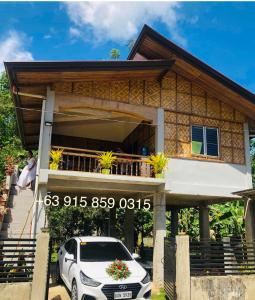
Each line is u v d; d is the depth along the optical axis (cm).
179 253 796
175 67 1191
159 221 1105
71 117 1266
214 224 1706
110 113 1192
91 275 737
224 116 1277
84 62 970
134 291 743
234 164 1245
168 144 1164
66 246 978
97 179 1029
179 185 1141
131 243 1496
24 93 1008
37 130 1447
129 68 1052
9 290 675
